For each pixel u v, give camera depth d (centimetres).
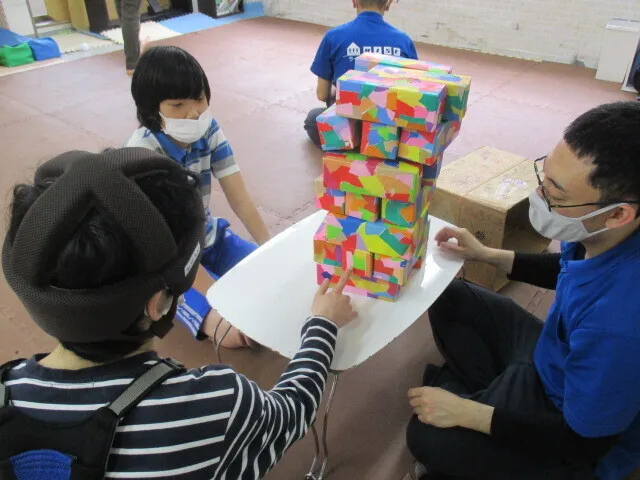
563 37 437
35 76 423
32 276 61
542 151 314
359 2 274
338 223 124
